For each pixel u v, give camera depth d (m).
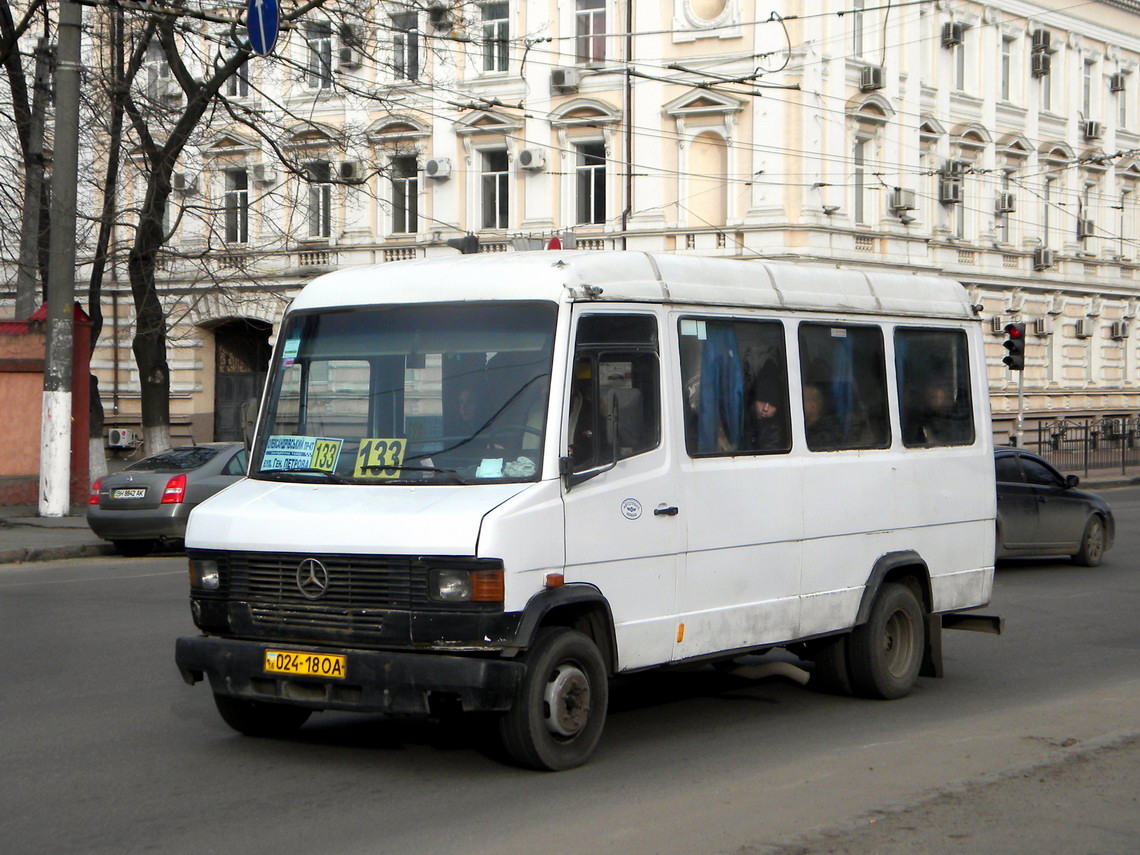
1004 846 5.78
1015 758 7.37
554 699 6.83
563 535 6.79
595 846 5.78
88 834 5.98
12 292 31.39
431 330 7.23
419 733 8.01
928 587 9.43
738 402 7.97
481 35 35.78
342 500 6.97
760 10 33.91
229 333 41.38
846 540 8.68
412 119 37.50
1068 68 44.94
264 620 6.99
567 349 6.94
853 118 35.25
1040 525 17.42
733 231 34.25
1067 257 45.03
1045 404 44.41
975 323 10.06
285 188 37.19
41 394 23.27
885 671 9.03
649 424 7.37
